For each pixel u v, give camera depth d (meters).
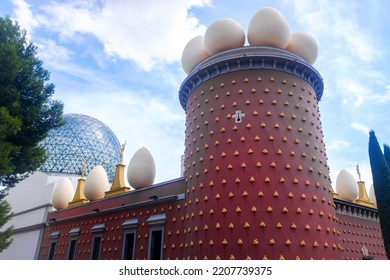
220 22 22.06
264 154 18.36
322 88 23.12
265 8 22.03
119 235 26.52
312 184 18.53
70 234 32.62
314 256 16.66
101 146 56.72
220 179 18.61
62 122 18.97
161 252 21.83
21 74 17.14
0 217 16.56
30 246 38.66
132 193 27.20
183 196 21.80
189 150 21.67
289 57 20.58
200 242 18.11
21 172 17.69
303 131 19.75
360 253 28.02
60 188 38.31
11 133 14.99
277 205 17.19
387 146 20.48
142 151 28.45
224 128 19.75
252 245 16.50
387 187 17.45
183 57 24.80
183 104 25.28
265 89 20.05
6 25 17.08
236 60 20.67
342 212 28.48
